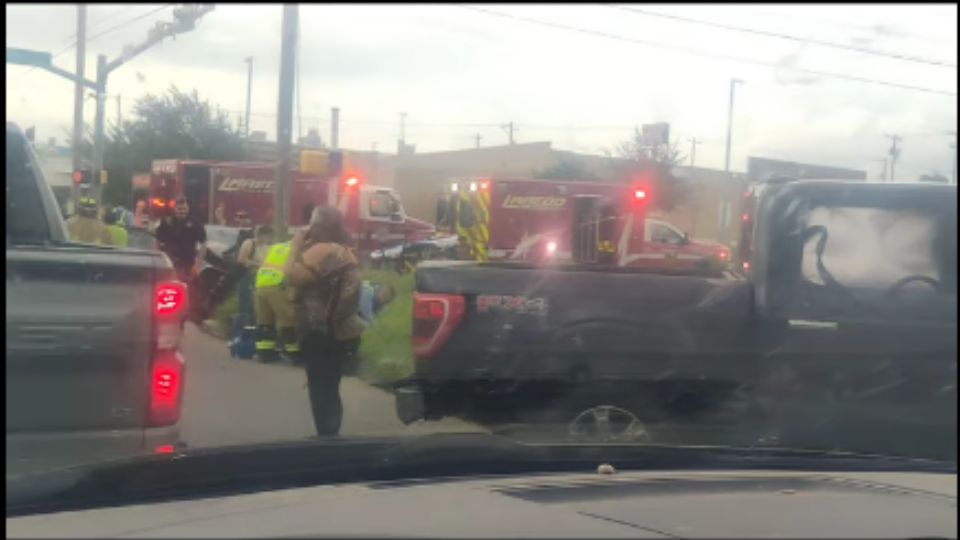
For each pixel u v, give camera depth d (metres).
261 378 5.12
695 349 5.23
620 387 5.18
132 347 3.48
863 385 5.13
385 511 2.33
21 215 4.04
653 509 2.34
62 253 3.48
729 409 5.19
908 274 5.22
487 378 5.17
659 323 5.27
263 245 5.03
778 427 5.12
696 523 2.20
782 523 2.20
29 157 3.96
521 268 5.46
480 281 5.30
